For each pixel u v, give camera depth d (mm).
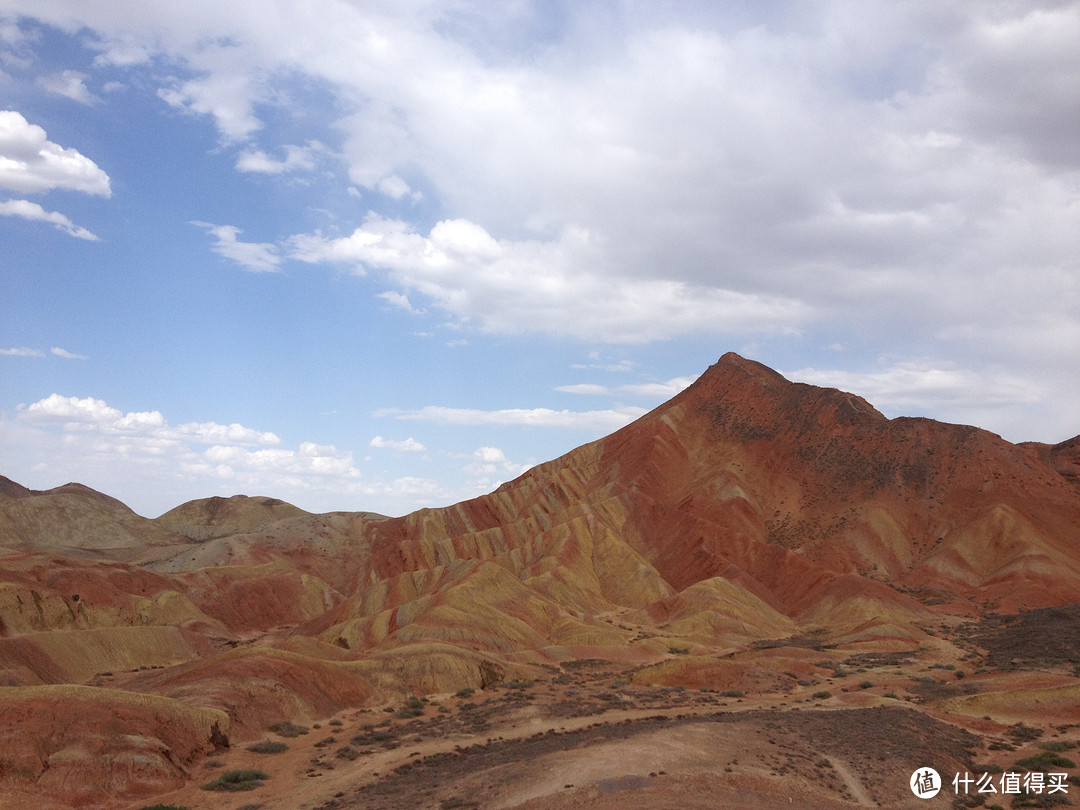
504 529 166375
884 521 157625
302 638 93250
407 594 136000
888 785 44188
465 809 38438
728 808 36156
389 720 69562
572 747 48000
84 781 46781
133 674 97000
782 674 85062
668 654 103625
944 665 89062
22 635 90000
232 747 58719
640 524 164750
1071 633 93000
